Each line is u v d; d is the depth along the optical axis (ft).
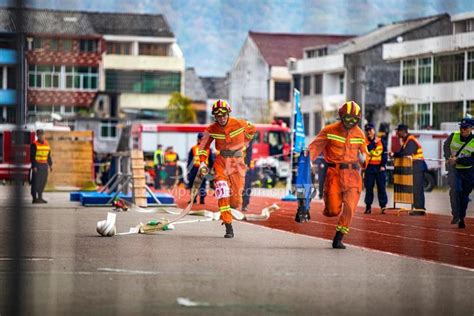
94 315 52.42
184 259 75.61
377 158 132.98
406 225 112.37
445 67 282.97
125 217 120.88
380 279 66.03
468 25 271.69
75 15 385.70
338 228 84.28
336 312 54.19
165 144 292.81
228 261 74.59
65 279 64.85
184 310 54.08
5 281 63.26
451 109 280.92
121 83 416.05
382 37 355.56
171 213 126.31
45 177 153.28
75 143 215.92
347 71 361.51
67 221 113.50
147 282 63.62
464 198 110.01
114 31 410.52
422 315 53.93
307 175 113.09
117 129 349.41
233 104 378.12
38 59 370.32
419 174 130.82
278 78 386.52
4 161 234.79
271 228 105.19
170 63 427.33
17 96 112.68
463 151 110.22
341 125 83.82
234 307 55.16
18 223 109.50
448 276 67.97
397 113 310.04
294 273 68.33
